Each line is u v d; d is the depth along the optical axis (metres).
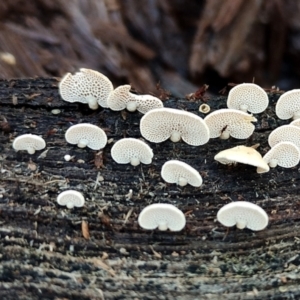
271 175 0.28
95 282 0.26
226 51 0.35
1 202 0.27
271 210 0.27
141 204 0.27
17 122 0.28
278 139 0.28
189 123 0.27
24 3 0.35
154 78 0.36
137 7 0.36
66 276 0.26
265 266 0.27
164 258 0.27
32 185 0.27
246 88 0.28
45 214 0.27
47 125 0.28
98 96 0.28
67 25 0.35
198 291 0.26
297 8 0.35
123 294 0.26
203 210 0.27
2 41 0.34
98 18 0.35
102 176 0.28
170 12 0.36
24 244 0.27
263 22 0.35
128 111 0.28
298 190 0.28
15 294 0.26
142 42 0.36
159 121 0.27
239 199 0.27
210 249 0.27
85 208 0.27
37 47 0.35
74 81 0.28
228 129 0.28
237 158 0.27
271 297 0.26
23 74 0.34
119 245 0.27
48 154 0.28
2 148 0.28
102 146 0.28
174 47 0.36
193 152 0.28
